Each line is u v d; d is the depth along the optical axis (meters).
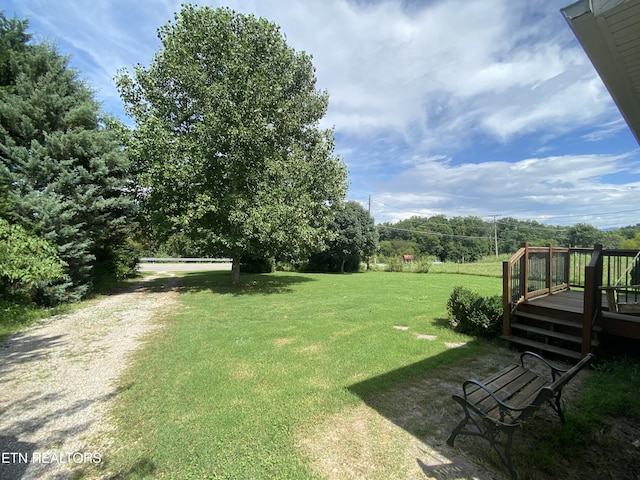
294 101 13.92
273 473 2.21
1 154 8.63
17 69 9.02
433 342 5.33
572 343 4.67
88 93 9.92
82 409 3.19
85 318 7.39
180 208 11.24
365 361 4.45
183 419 2.95
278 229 10.66
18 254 6.34
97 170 9.40
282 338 5.64
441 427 2.80
